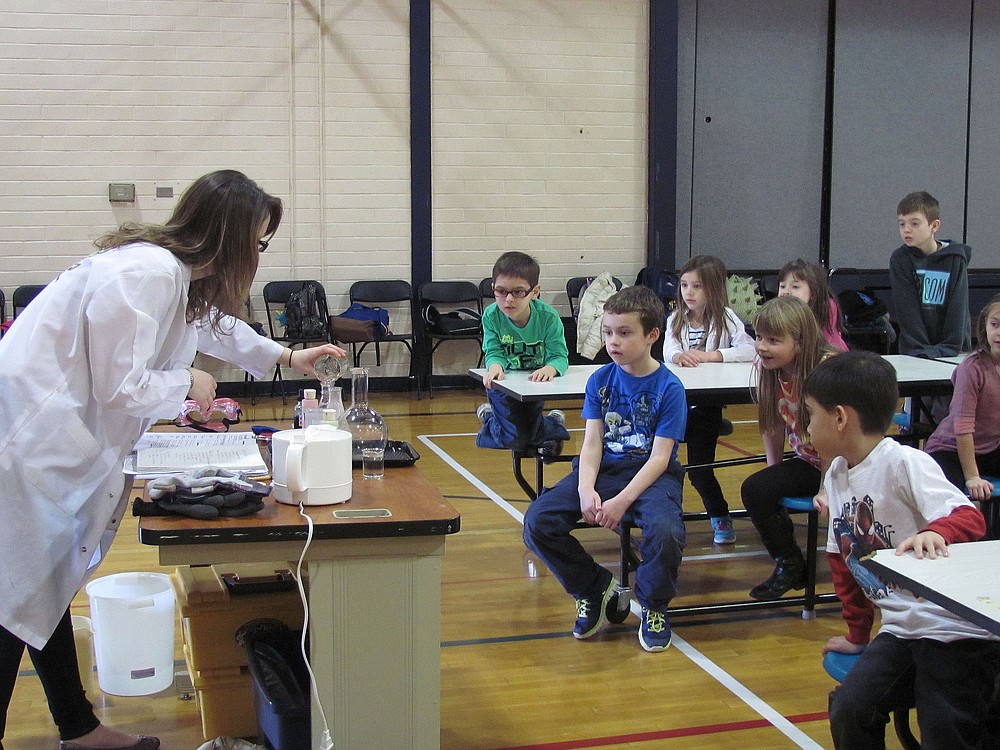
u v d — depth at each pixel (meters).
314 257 7.45
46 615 1.74
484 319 3.86
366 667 1.79
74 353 1.76
